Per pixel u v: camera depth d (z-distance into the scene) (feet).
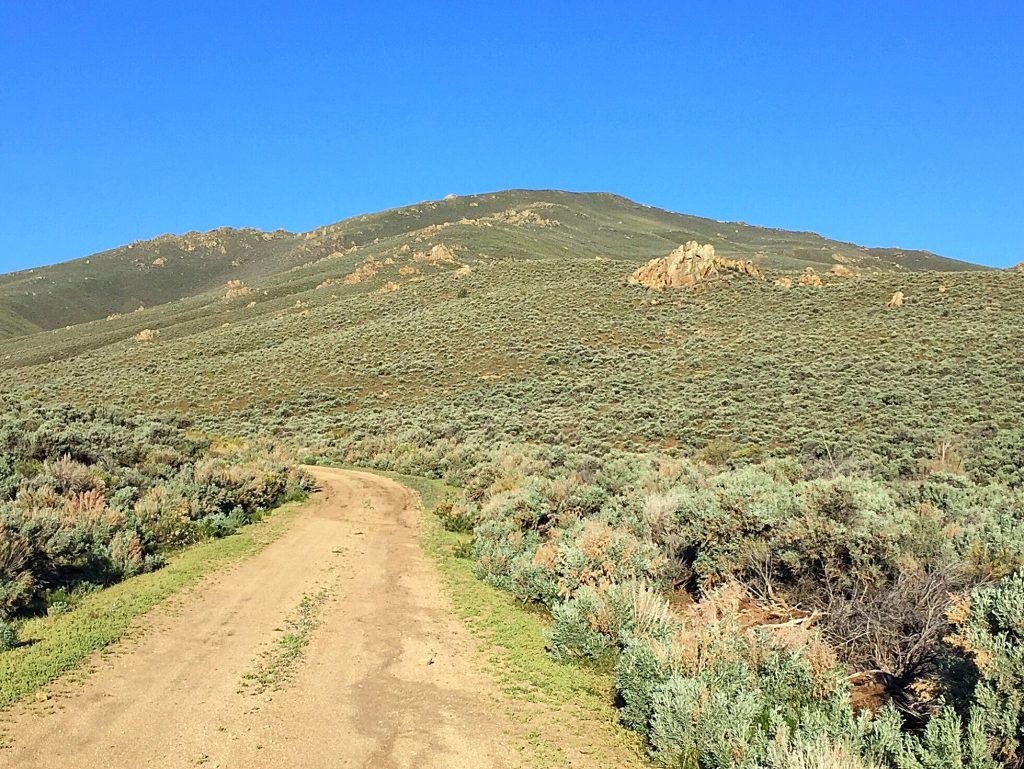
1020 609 14.37
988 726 13.62
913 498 43.55
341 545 46.96
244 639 25.89
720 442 95.71
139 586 32.86
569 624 24.63
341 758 16.63
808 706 17.42
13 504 34.73
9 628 24.12
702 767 16.19
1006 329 140.87
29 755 16.19
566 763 16.81
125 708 19.17
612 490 58.13
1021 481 57.82
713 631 20.83
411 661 24.06
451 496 75.56
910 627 20.49
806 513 27.81
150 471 59.88
